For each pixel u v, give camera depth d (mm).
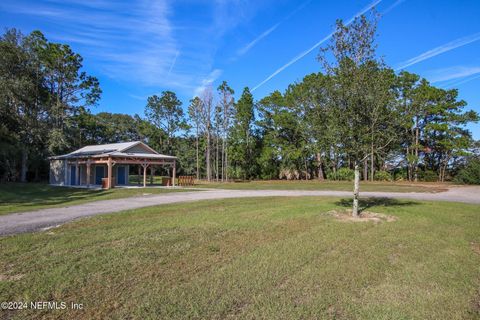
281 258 5516
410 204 13312
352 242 6738
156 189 23641
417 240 7051
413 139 35219
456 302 4023
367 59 9477
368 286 4484
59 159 30719
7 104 30109
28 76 33156
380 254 5926
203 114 41906
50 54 35750
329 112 9680
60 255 5426
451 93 32688
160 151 52375
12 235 6902
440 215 10352
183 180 31359
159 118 52188
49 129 34219
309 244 6465
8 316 3426
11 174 34562
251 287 4293
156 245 6160
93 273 4652
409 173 36375
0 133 29188
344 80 9406
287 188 25469
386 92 9500
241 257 5535
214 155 45750
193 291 4125
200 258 5449
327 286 4406
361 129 9438
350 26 9602
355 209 9898
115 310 3594
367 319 3547
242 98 42781
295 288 4309
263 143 44156
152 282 4387
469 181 28641
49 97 35969
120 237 6750
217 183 34375
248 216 9641
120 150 27281
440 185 27156
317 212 10586
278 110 41406
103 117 55031
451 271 5133
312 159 41625
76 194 19344
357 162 9945
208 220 8883
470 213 10883
